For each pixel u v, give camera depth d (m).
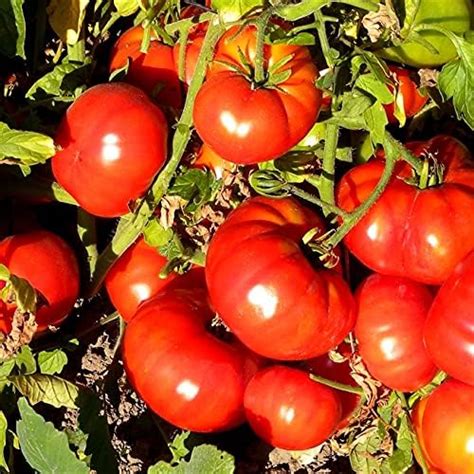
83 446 0.74
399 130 0.82
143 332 0.74
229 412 0.75
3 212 0.80
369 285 0.74
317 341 0.70
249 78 0.69
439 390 0.74
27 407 0.70
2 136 0.71
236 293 0.69
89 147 0.72
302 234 0.72
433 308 0.70
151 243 0.77
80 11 0.79
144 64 0.77
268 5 0.71
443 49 0.76
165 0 0.76
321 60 0.76
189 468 0.73
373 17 0.74
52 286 0.74
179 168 0.76
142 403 0.83
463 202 0.70
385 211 0.71
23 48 0.78
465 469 0.73
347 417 0.77
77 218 0.81
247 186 0.76
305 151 0.75
